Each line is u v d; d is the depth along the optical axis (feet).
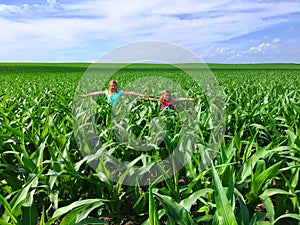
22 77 91.81
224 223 6.57
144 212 10.44
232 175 8.02
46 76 96.58
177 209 7.56
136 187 10.21
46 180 10.35
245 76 92.22
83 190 11.44
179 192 9.84
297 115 17.72
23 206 8.06
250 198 9.07
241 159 12.71
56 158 10.96
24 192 7.91
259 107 19.81
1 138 13.82
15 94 34.94
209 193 9.30
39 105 22.22
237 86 46.01
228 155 10.85
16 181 10.87
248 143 11.94
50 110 21.71
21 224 7.32
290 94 27.50
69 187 10.80
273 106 22.12
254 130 16.71
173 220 7.27
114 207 10.34
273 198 12.37
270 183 10.50
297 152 10.33
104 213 10.20
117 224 10.46
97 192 11.24
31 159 10.55
